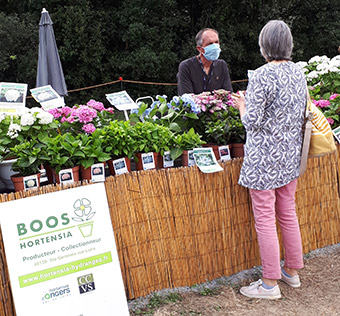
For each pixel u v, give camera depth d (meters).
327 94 3.49
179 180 2.65
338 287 2.77
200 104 3.07
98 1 15.05
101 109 3.04
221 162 2.77
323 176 3.19
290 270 2.75
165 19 14.98
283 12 15.72
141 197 2.56
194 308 2.55
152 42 14.80
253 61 15.48
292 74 2.39
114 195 2.48
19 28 13.37
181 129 3.15
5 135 2.54
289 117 2.39
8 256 2.16
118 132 2.61
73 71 14.58
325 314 2.49
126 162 2.71
